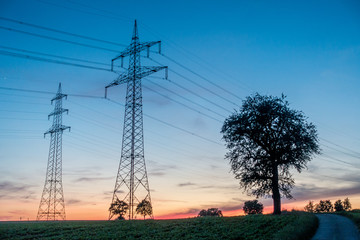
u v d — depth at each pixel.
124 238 32.94
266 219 43.66
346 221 44.69
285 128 52.72
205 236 33.22
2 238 33.47
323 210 150.88
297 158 51.53
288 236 28.22
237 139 54.56
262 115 52.97
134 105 57.66
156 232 36.66
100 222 49.06
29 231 37.84
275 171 52.31
